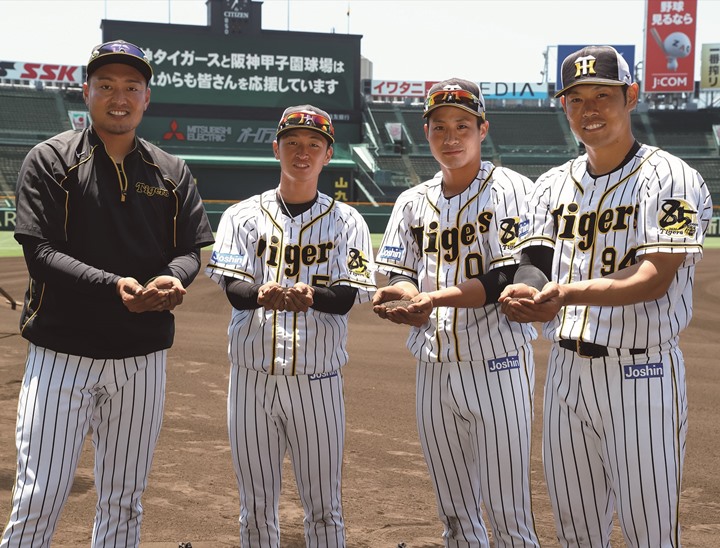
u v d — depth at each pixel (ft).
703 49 140.56
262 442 10.78
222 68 119.14
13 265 63.57
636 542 8.82
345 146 125.18
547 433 9.51
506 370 10.32
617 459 8.77
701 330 36.45
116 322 9.32
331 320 10.71
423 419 10.76
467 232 10.37
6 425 18.70
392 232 11.03
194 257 10.07
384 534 13.04
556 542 12.94
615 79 8.59
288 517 13.88
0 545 8.90
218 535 12.84
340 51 123.44
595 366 8.84
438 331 10.31
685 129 140.46
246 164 117.60
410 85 139.85
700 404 22.47
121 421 9.65
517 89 141.08
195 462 16.84
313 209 10.89
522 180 10.39
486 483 10.34
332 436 10.78
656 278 8.34
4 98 130.11
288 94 121.90
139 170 9.68
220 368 26.71
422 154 136.36
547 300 8.26
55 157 9.24
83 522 13.23
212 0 117.80
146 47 116.26
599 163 9.02
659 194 8.44
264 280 10.81
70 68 129.18
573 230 9.14
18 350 28.22
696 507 14.51
